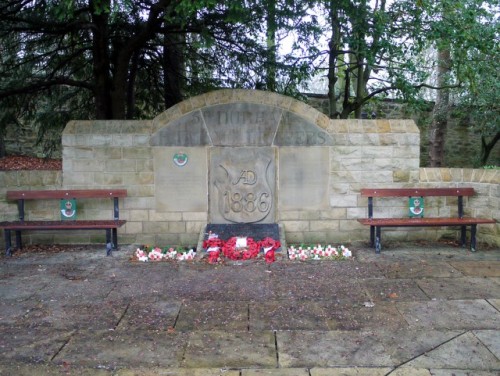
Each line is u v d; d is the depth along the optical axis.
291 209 6.68
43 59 8.95
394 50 7.81
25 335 3.76
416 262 5.73
